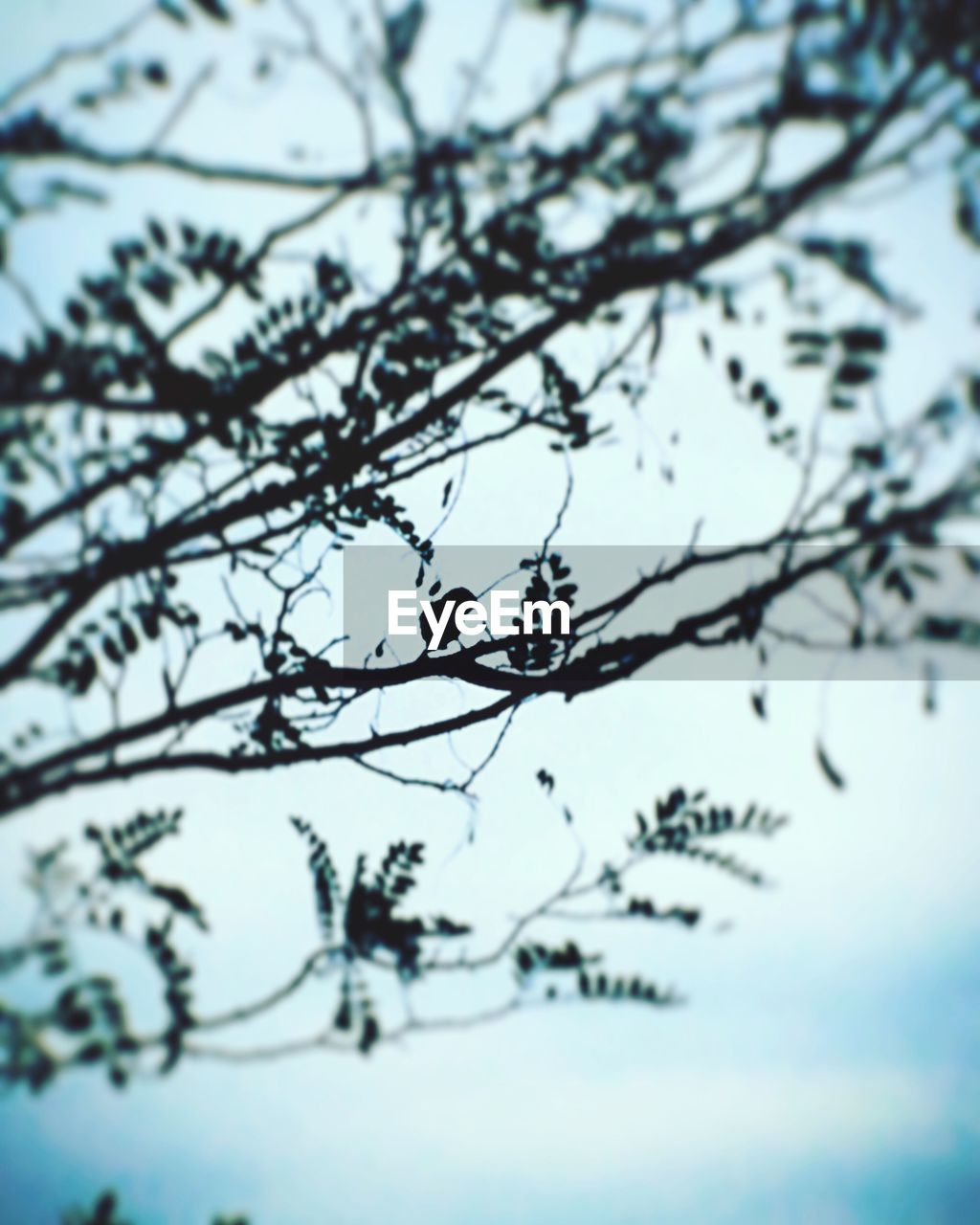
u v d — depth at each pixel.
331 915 1.83
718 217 1.62
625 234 1.68
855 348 1.57
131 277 1.61
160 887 1.68
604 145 1.62
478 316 1.82
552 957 1.84
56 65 1.54
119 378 1.67
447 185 1.67
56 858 1.65
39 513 1.71
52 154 1.53
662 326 1.79
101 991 1.55
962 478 1.58
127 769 1.80
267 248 1.66
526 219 1.70
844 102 1.51
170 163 1.58
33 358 1.58
